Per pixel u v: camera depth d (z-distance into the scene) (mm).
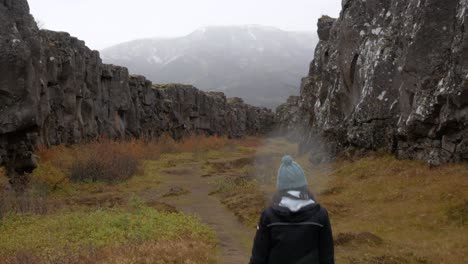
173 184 32562
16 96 24844
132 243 13500
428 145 22703
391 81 27141
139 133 59219
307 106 47875
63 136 39125
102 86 49906
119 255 11883
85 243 13688
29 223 17516
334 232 15547
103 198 25500
